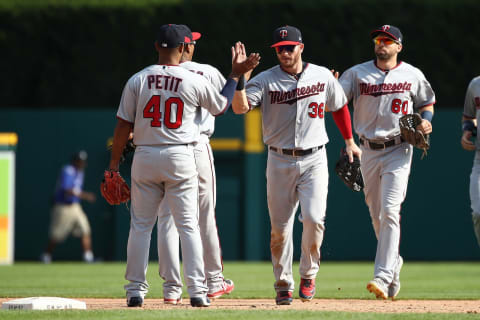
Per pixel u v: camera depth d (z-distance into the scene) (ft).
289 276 73.67
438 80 194.70
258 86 71.82
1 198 170.09
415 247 173.06
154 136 63.82
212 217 76.95
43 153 179.73
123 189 67.67
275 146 72.02
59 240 172.35
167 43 65.26
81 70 200.54
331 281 117.80
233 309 63.93
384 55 77.71
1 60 201.46
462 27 194.49
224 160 175.11
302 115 71.20
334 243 172.65
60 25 201.05
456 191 173.06
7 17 201.77
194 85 64.23
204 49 185.88
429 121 79.05
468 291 98.89
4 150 171.53
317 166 71.82
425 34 194.90
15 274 132.57
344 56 193.47
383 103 77.71
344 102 74.28
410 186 173.78
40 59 201.36
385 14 194.18
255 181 174.09
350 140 76.38
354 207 172.96
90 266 158.10
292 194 72.79
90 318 56.34
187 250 65.46
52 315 58.13
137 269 66.90
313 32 193.88
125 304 74.28
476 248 172.55
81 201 179.01
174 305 70.18
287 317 57.06
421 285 110.73
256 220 174.19
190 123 64.75
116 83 200.34
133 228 66.44
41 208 179.01
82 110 180.14
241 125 175.01
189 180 64.75
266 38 191.83
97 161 179.52
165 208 71.41
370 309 68.08
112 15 200.34
